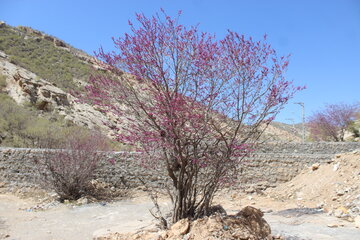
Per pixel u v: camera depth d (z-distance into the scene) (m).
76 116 24.22
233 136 5.46
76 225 7.61
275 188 12.70
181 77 5.27
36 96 24.31
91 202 10.32
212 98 5.16
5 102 21.67
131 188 11.90
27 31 49.59
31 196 10.81
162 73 5.15
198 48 5.23
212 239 4.86
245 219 5.45
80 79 36.62
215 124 5.31
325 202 10.13
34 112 22.41
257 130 5.66
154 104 5.26
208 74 5.18
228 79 5.28
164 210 8.92
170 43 5.32
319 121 27.80
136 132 5.36
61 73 36.31
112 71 5.45
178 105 4.89
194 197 6.03
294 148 16.36
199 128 5.09
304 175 12.79
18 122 19.20
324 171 12.13
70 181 10.53
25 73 27.33
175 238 5.15
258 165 13.16
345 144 16.78
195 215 5.88
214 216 5.45
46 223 7.76
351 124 27.62
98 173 11.91
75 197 10.63
